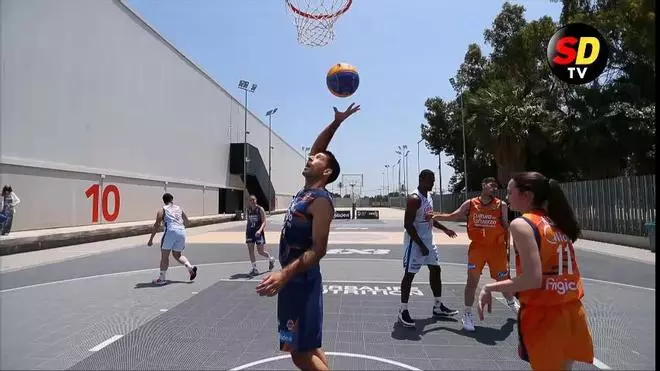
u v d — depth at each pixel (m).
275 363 4.91
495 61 35.03
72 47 20.16
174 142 31.88
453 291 8.98
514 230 3.06
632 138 23.03
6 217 15.16
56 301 7.86
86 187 21.23
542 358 3.01
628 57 24.59
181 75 33.22
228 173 45.09
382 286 9.41
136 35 26.16
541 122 27.94
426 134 50.47
